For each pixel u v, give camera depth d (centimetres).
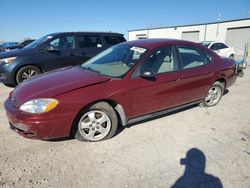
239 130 403
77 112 319
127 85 352
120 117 366
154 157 316
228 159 314
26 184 261
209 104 509
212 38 3269
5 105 339
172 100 413
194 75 434
